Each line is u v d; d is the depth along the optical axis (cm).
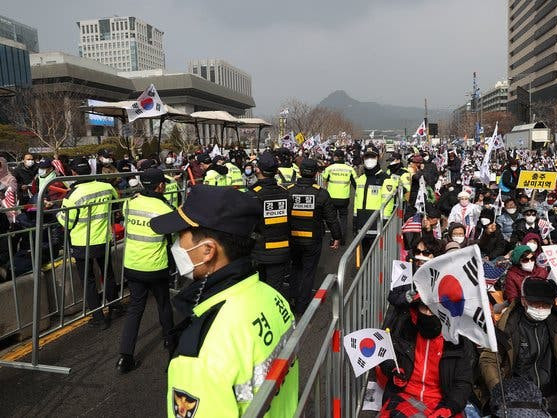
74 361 488
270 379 144
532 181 1010
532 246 654
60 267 589
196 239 166
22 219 670
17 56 5419
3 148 3281
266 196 525
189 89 8681
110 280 598
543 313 346
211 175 1026
